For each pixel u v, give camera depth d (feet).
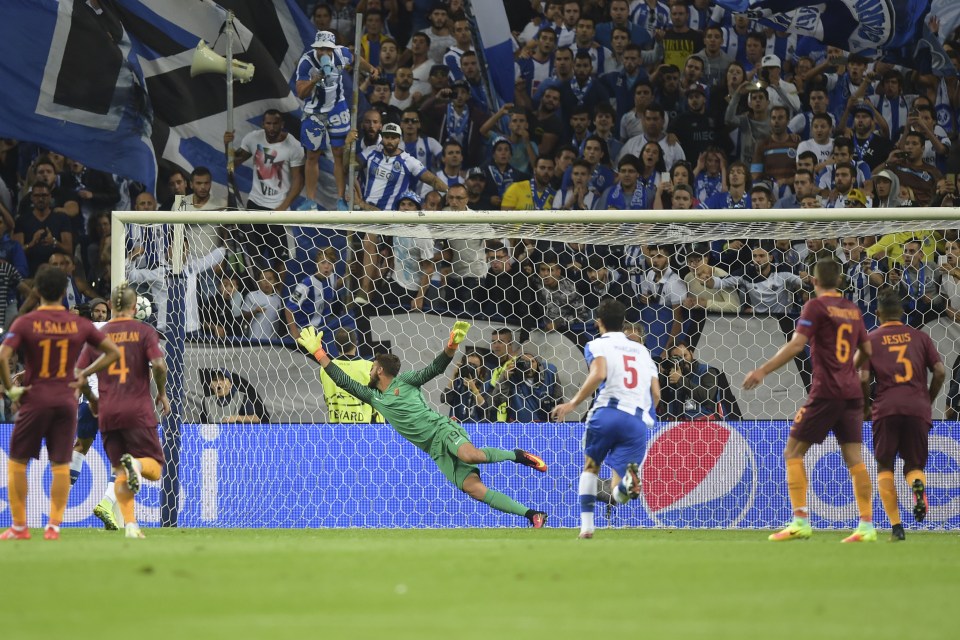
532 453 125.08
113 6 158.81
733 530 120.57
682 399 135.64
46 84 155.02
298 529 122.83
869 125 188.24
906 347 99.81
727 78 190.08
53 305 94.17
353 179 161.89
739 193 178.81
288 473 126.82
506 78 194.90
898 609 51.49
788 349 92.48
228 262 151.02
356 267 153.58
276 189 169.17
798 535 96.32
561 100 191.01
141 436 97.35
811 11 175.22
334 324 150.61
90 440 122.52
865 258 150.92
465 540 96.32
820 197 179.52
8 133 154.40
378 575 62.13
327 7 198.08
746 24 197.16
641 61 193.98
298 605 51.80
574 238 136.87
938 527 120.67
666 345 144.36
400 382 115.96
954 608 51.90
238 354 141.59
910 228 130.52
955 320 142.72
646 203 178.60
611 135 188.24
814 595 55.88
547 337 140.56
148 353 97.55
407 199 171.01
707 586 58.80
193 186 164.35
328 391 133.49
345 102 171.83
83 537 102.01
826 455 122.72
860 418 94.32
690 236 134.31
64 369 94.22
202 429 127.95
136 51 160.04
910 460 100.17
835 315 92.79
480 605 51.96
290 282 153.99
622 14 193.98
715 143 187.32
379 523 125.39
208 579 60.13
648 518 123.75
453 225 135.33
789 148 184.44
